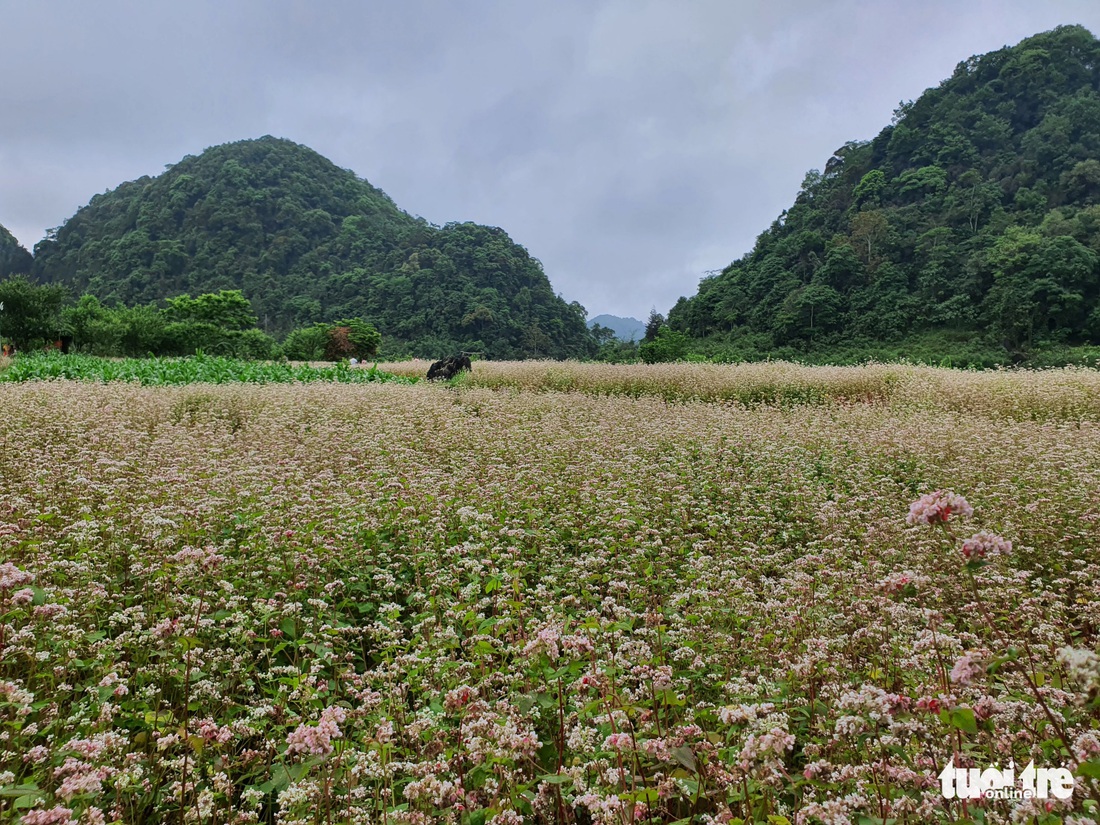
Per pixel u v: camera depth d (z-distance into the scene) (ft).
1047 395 44.57
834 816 6.69
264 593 14.07
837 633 12.58
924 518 8.22
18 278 130.41
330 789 8.18
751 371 65.72
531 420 41.32
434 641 11.43
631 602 14.78
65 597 11.59
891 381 57.21
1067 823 6.31
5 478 21.20
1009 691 10.23
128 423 32.68
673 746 7.89
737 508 22.15
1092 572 15.75
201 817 8.06
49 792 7.71
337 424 35.63
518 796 8.13
